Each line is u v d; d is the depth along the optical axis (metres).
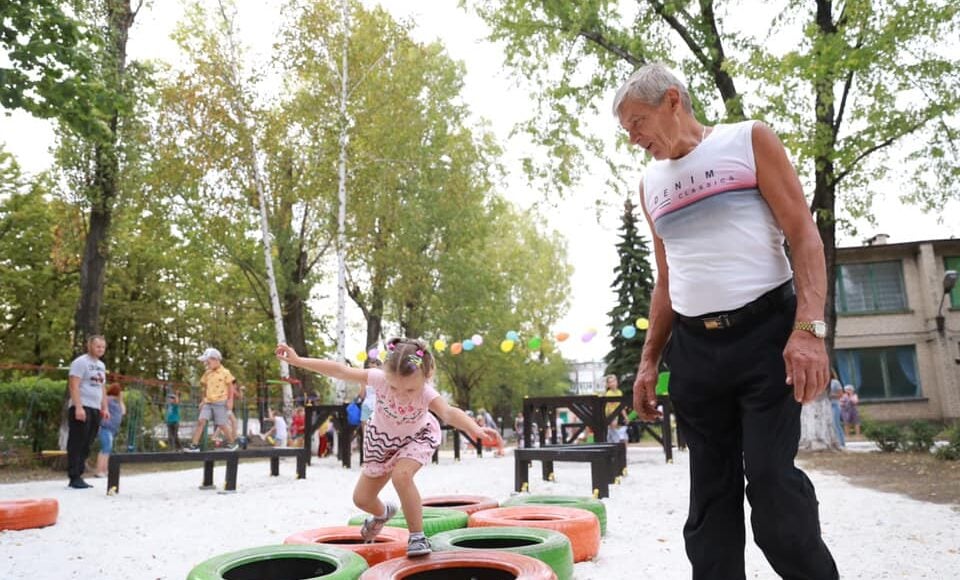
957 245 25.28
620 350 29.77
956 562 3.80
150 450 15.78
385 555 3.61
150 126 17.83
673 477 9.20
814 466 10.31
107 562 4.41
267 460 15.51
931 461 10.27
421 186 22.86
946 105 11.91
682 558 4.16
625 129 2.49
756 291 2.29
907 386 25.17
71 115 9.33
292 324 24.20
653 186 2.53
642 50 13.73
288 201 20.58
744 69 11.70
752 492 2.22
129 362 30.23
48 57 8.90
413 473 3.48
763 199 2.34
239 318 29.78
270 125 19.00
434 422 3.81
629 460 12.77
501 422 38.88
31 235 26.69
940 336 24.62
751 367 2.26
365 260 22.98
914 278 25.59
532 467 11.53
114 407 11.29
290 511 6.70
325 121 19.47
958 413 24.09
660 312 2.73
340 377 3.78
